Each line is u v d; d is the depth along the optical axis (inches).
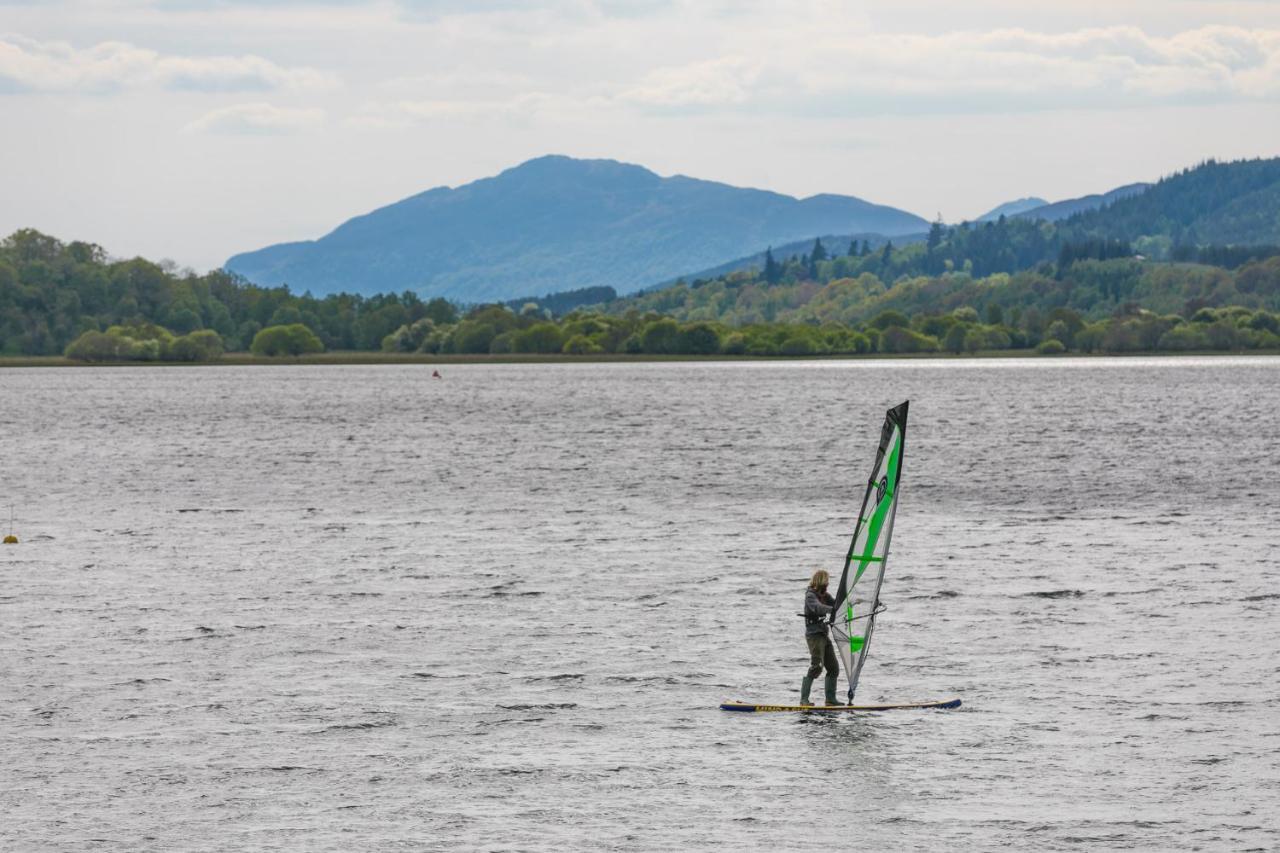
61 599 6259.8
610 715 4281.5
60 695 4500.5
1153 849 3211.1
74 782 3661.4
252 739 4025.6
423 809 3472.0
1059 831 3319.4
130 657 5044.3
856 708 4323.3
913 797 3545.8
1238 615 5703.7
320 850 3221.0
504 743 3991.1
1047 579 6648.6
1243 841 3250.5
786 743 3986.2
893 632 5433.1
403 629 5546.3
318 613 5890.8
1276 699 4379.9
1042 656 4997.5
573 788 3622.0
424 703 4414.4
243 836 3302.2
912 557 7416.3
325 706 4375.0
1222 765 3757.4
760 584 6624.0
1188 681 4616.1
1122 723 4146.2
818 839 3282.5
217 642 5305.1
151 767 3779.5
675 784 3651.6
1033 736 4028.1
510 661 4982.8
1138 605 5944.9
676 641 5315.0
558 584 6628.9
